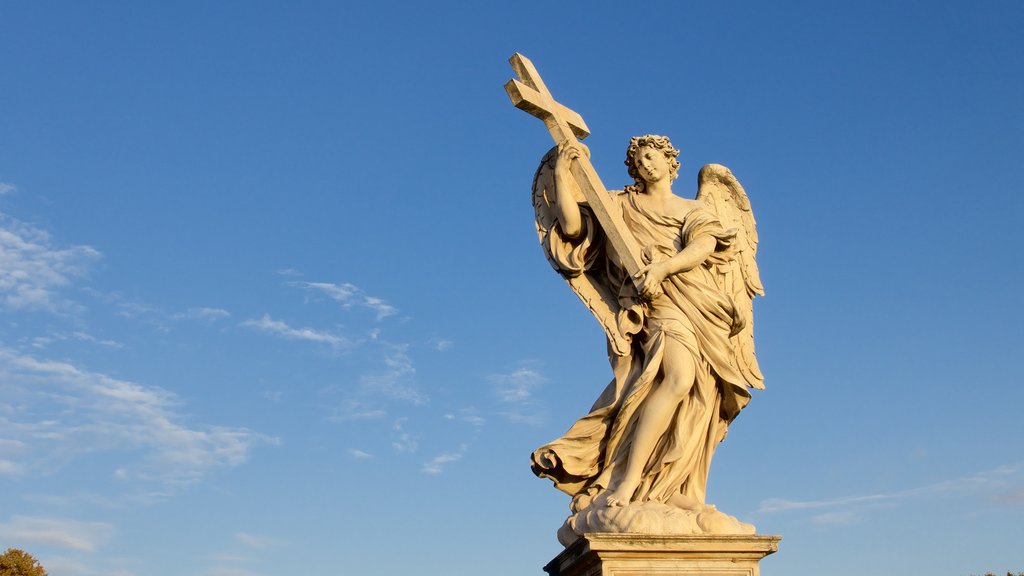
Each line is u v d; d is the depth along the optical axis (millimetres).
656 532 9109
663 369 9953
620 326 10250
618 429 9992
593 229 10680
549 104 10867
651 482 9773
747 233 11086
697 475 10023
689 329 10078
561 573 9789
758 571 9148
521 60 11094
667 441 9922
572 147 10734
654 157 10688
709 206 10961
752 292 10906
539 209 11023
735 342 10516
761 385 10555
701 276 10305
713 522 9266
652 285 9969
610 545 8875
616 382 10148
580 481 10086
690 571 9031
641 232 10516
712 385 10117
